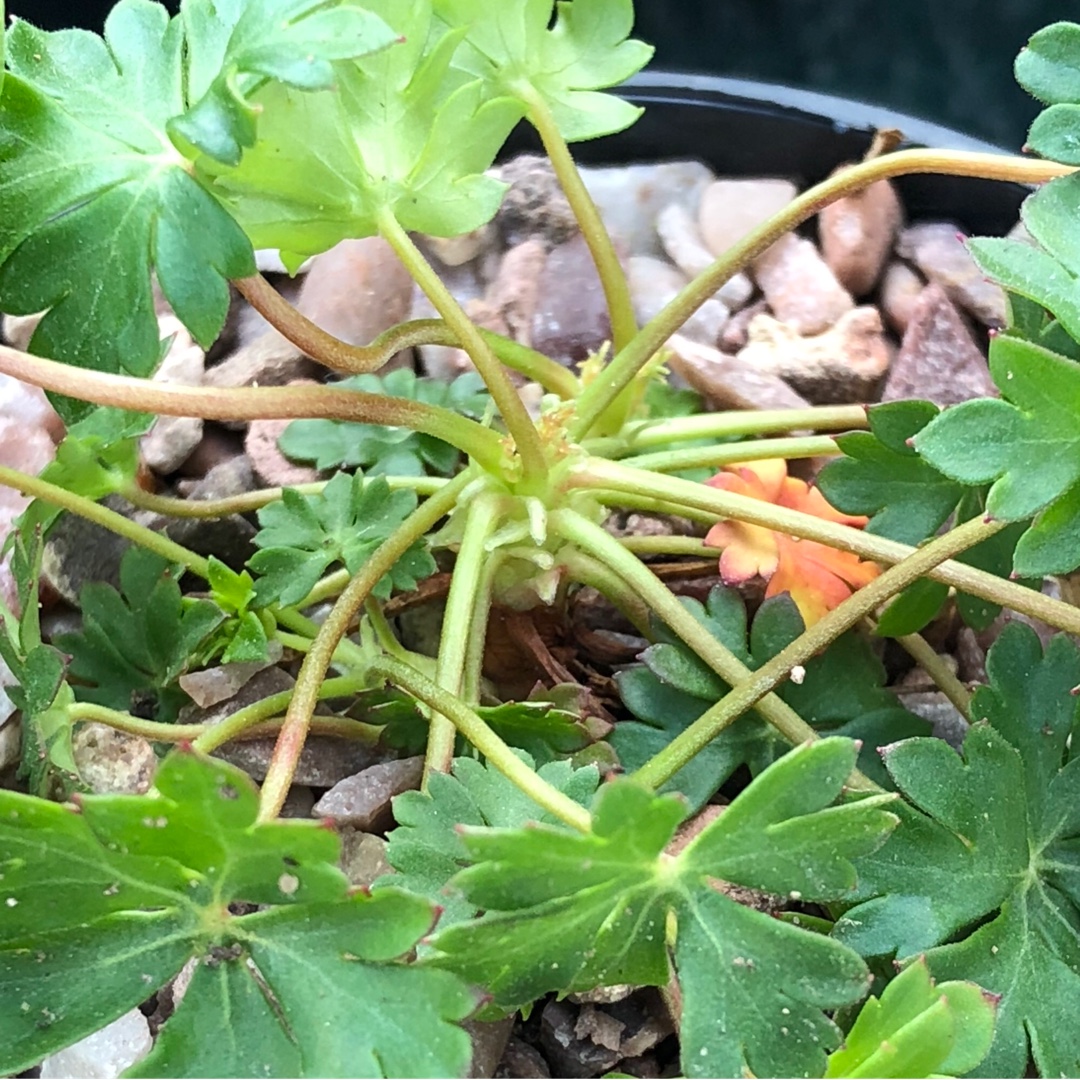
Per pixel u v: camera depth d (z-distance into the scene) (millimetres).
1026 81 124
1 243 120
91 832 102
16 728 154
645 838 105
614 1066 138
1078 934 124
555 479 147
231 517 173
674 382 190
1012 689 130
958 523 148
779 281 195
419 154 133
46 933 107
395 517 151
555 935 108
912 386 183
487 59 152
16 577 146
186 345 184
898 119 199
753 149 206
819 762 105
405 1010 105
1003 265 116
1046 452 115
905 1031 101
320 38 111
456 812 123
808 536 141
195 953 108
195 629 149
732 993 108
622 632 169
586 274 195
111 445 154
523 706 139
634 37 231
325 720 151
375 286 191
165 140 122
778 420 164
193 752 99
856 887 113
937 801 121
